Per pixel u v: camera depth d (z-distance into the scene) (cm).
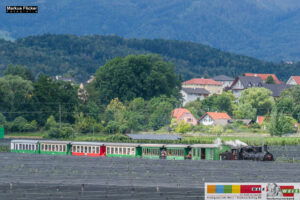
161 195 16762
